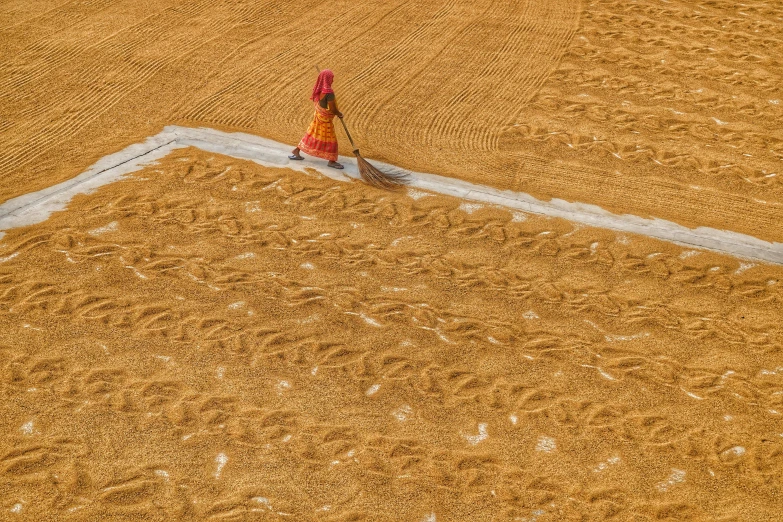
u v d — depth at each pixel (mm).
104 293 7453
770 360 7059
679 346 7203
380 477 5785
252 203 8953
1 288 7402
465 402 6500
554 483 5812
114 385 6445
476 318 7434
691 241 8680
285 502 5555
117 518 5363
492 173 9805
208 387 6488
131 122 10398
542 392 6629
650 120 11219
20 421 6062
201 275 7785
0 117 10281
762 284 8047
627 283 8008
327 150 9469
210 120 10531
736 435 6289
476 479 5805
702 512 5629
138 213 8648
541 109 11359
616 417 6418
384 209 8953
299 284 7742
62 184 9031
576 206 9258
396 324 7301
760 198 9594
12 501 5434
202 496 5562
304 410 6328
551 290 7844
